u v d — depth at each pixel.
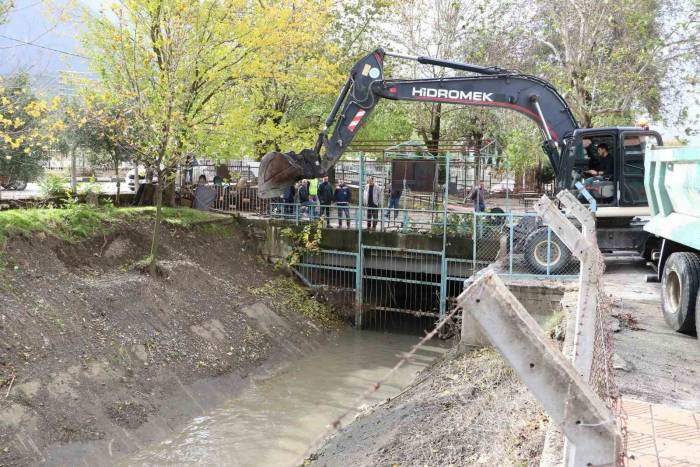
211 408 12.19
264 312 17.02
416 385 10.46
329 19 19.36
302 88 18.89
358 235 19.03
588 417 2.16
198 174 27.02
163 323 13.69
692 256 8.16
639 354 7.27
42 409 9.70
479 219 17.28
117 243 15.71
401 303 20.75
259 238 20.56
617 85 20.78
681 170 8.26
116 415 10.55
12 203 15.84
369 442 8.00
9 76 12.25
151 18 15.27
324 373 14.74
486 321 2.19
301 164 13.84
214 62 16.44
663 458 4.54
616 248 13.33
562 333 8.24
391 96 14.61
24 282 12.11
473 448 6.51
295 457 10.31
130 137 15.61
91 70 16.25
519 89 14.26
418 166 19.00
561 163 13.81
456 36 25.38
